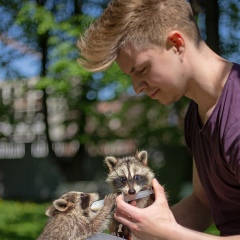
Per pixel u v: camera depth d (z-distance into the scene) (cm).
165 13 94
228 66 98
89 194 133
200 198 121
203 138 101
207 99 98
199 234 90
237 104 92
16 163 713
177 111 480
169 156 515
